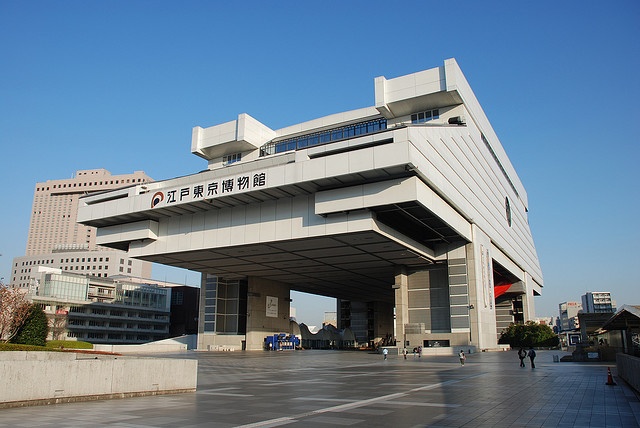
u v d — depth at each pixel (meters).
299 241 48.66
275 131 70.25
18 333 47.44
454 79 52.97
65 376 15.09
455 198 50.69
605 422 11.88
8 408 13.64
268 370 31.98
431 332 56.59
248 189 46.62
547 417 12.60
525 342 72.69
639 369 16.05
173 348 68.81
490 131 72.50
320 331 89.62
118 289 112.94
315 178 43.22
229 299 72.56
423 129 43.75
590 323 44.03
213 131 68.81
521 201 102.56
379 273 68.12
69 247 160.12
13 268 160.50
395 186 42.09
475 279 54.62
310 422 12.00
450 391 18.69
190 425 11.52
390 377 25.66
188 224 54.53
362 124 61.94
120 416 12.70
